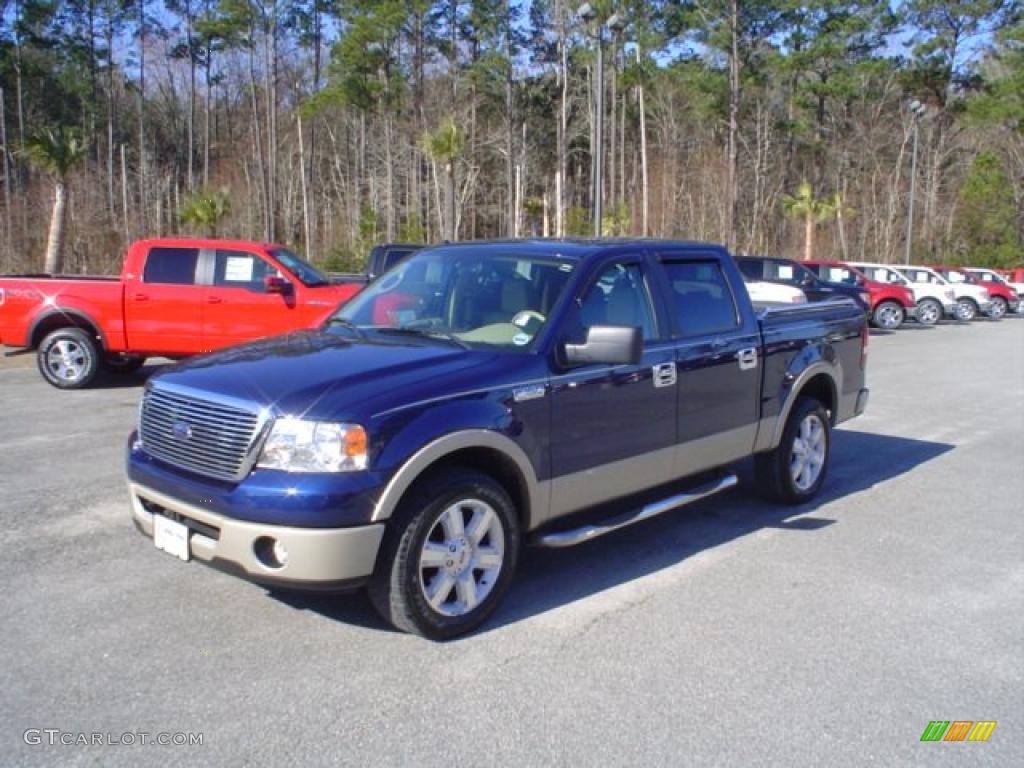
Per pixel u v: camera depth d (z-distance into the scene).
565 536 4.54
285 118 68.25
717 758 3.23
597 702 3.59
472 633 4.20
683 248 5.55
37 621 4.20
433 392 3.99
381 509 3.74
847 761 3.24
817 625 4.41
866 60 53.09
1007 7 54.09
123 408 9.59
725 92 50.12
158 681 3.67
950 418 10.61
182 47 67.75
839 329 6.75
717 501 6.63
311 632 4.14
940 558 5.45
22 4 59.03
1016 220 52.88
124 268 10.93
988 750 3.34
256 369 4.13
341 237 57.41
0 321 10.78
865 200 55.44
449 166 34.22
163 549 4.07
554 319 4.55
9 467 7.00
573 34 54.12
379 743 3.27
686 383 5.21
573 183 64.12
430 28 59.91
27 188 46.41
